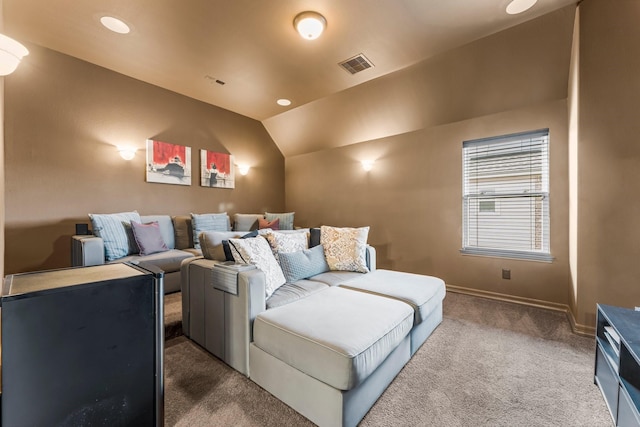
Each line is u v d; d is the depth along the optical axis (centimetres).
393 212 393
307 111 436
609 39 201
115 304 106
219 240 213
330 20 220
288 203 539
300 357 132
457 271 335
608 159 205
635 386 121
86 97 312
